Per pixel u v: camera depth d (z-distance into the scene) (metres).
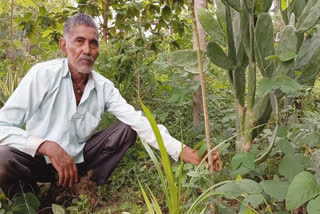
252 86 1.66
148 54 3.00
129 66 3.01
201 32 2.49
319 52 1.66
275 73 1.54
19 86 1.88
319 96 2.83
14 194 1.94
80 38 1.89
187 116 2.83
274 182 1.35
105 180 2.16
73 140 2.02
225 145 1.58
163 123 2.76
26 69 3.75
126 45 3.14
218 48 1.66
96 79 2.09
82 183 2.12
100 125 2.63
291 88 1.37
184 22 3.75
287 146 1.46
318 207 1.12
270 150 1.53
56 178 2.15
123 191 2.18
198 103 2.60
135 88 3.01
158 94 2.97
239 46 1.73
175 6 2.87
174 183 1.38
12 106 1.84
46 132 1.93
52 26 3.51
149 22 3.64
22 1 3.74
